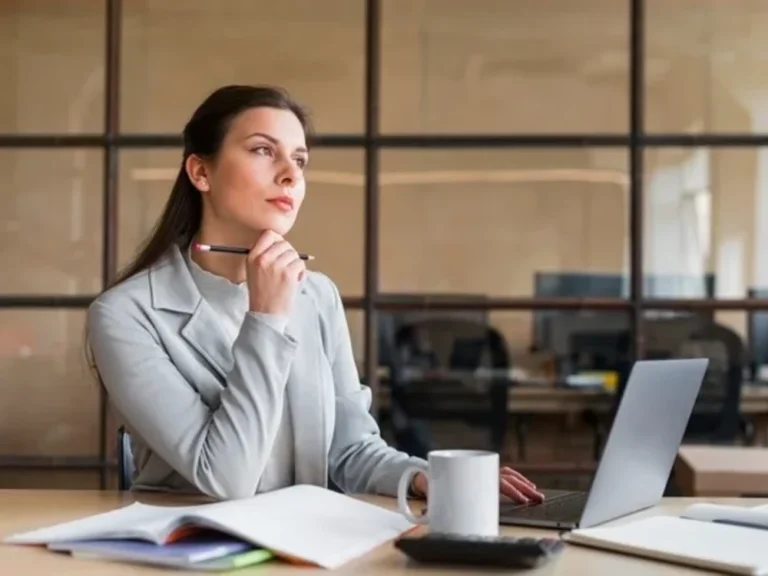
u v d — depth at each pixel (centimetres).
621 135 335
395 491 141
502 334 359
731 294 464
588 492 120
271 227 142
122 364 136
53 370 323
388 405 350
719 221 470
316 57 433
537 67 479
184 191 150
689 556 99
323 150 363
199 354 140
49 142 342
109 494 140
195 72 405
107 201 336
